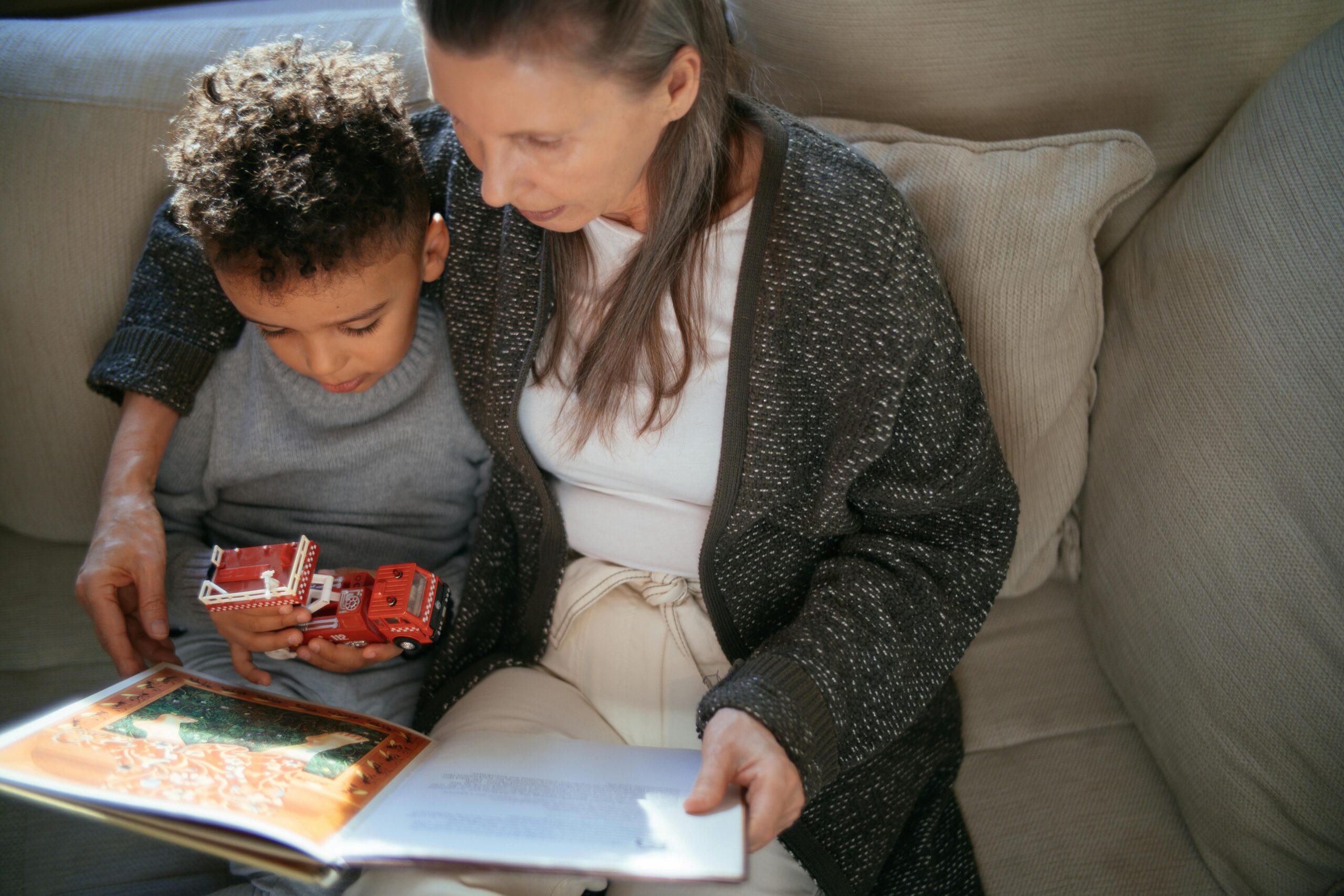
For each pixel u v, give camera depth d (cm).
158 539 94
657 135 73
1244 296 88
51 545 123
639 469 91
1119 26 98
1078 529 109
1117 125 102
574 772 76
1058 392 101
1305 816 83
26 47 116
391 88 94
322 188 80
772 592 94
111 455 98
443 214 101
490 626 103
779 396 84
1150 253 100
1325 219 84
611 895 87
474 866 64
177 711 79
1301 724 82
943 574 88
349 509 107
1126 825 95
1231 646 86
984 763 101
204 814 65
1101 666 106
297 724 81
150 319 99
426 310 103
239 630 88
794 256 81
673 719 94
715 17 75
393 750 80
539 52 62
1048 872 93
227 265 81
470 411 98
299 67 88
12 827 97
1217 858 90
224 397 103
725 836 65
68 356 112
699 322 84
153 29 118
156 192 112
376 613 85
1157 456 94
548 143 67
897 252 81
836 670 79
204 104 87
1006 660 109
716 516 87
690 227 81
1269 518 84
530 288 90
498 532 102
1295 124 88
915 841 93
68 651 113
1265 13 97
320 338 87
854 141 105
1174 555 91
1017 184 97
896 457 85
